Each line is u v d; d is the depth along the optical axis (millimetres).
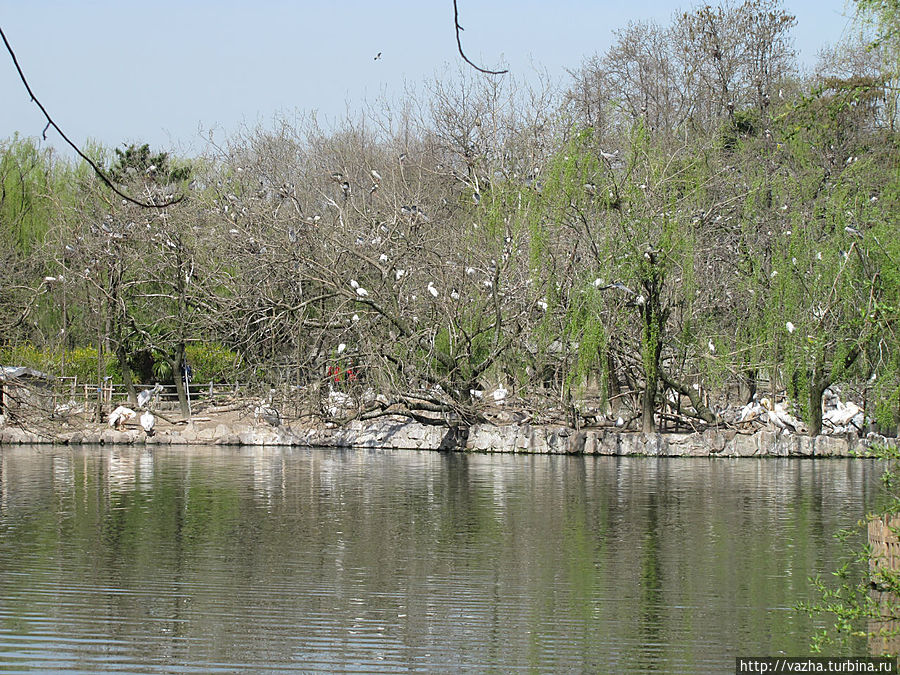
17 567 20031
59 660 14648
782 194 43219
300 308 44562
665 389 45719
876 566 15086
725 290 45688
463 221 51812
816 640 14555
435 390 44906
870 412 42969
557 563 20734
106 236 48719
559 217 41250
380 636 15922
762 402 44531
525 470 36906
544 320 42219
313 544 22531
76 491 30516
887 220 37219
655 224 40969
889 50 14414
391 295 43969
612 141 48344
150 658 14805
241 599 17891
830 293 39781
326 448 45188
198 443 46406
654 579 19391
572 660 14891
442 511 26984
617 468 37750
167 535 23406
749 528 24562
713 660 14969
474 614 17125
